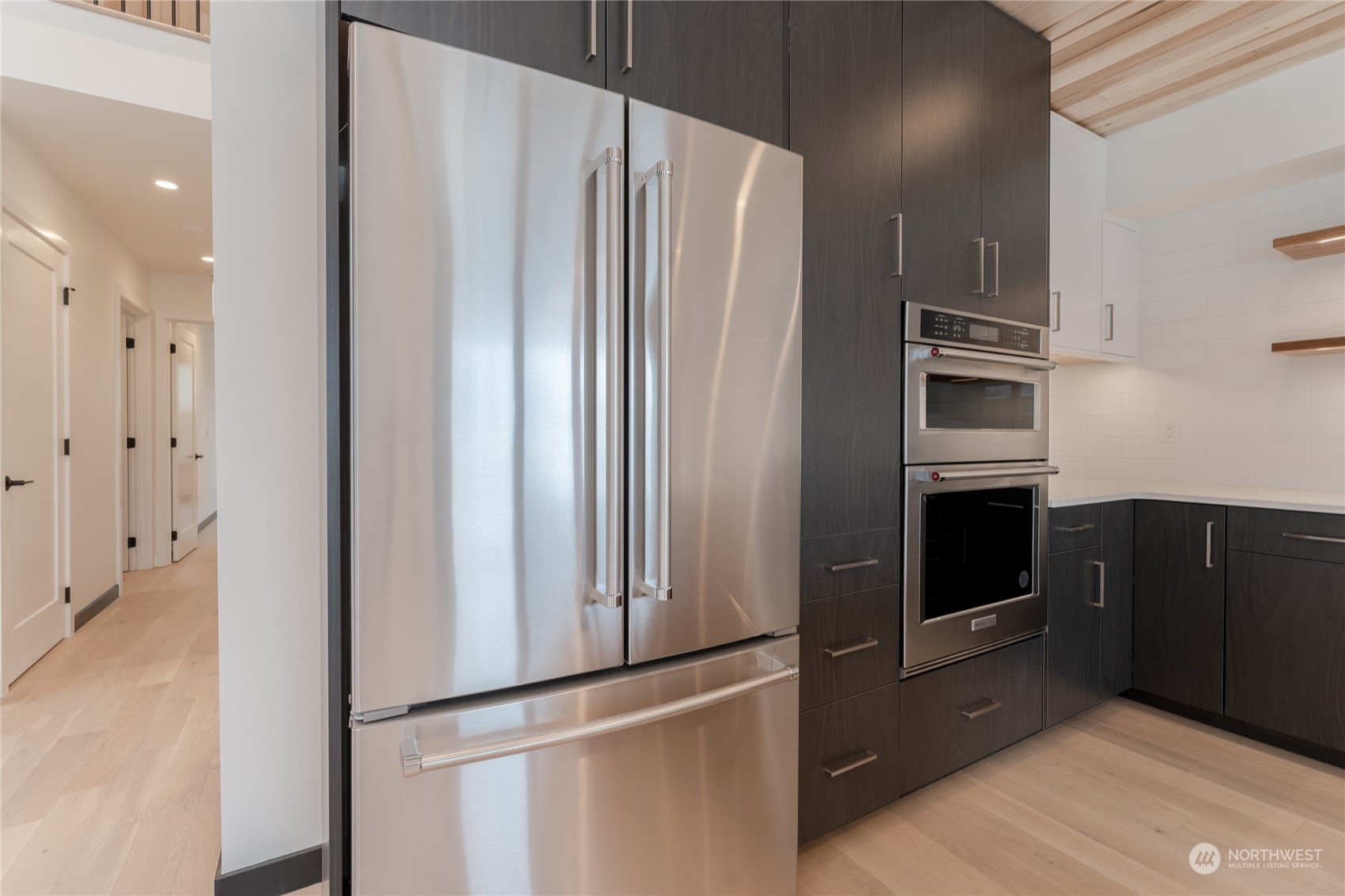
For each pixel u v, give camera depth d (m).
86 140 2.93
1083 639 2.34
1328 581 2.05
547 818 1.08
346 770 1.00
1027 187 2.12
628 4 1.25
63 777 1.99
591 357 1.10
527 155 1.04
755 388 1.31
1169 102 2.60
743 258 1.28
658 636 1.19
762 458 1.32
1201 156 2.60
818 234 1.58
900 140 1.76
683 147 1.20
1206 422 2.83
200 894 1.50
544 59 1.17
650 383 1.15
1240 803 1.88
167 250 4.61
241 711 1.50
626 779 1.16
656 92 1.30
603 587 1.10
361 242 0.92
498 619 1.03
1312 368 2.55
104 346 3.99
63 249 3.34
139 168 3.23
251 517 1.50
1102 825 1.78
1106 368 3.17
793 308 1.37
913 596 1.78
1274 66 2.35
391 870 0.96
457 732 1.00
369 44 0.92
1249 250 2.71
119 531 4.18
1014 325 2.06
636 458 1.15
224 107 1.45
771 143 1.48
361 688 0.94
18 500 2.86
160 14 2.63
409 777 0.97
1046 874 1.58
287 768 1.54
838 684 1.64
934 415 1.85
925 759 1.84
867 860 1.64
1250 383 2.71
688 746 1.24
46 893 1.50
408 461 0.96
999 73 2.03
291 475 1.53
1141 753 2.18
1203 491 2.52
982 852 1.67
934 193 1.84
